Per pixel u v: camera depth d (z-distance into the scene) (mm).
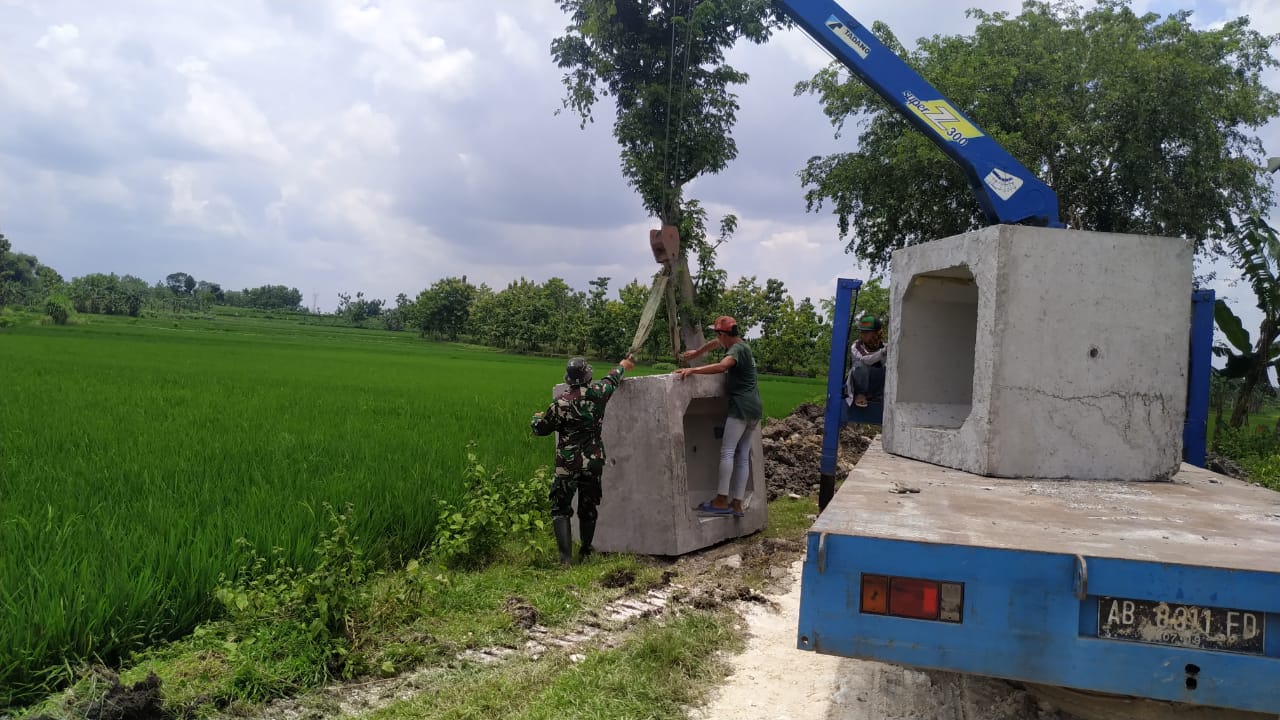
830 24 7004
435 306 107625
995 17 22969
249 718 3781
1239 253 16266
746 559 7008
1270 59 21547
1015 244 4723
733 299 55250
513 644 4832
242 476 7418
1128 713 3539
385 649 4516
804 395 26312
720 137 10930
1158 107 19578
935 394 6445
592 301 78438
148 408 13117
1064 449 4762
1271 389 17172
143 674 4051
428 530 6742
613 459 7312
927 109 6789
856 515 3447
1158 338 4867
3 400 13648
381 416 13391
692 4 10555
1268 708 2705
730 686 4328
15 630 3852
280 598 4605
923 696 4188
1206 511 3828
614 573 6340
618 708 3939
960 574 2949
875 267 25062
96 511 5828
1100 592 2826
